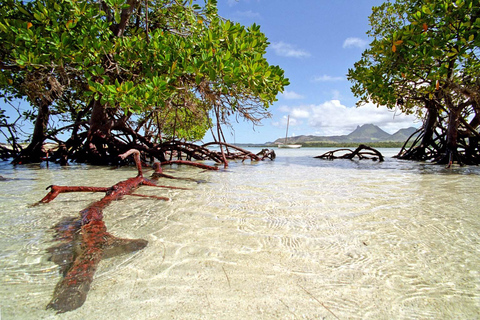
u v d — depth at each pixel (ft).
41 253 6.07
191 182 16.56
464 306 4.27
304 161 39.27
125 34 26.76
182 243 6.74
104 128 28.94
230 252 6.25
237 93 22.08
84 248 6.31
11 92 28.19
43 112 31.86
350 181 17.15
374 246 6.57
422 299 4.46
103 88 17.52
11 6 19.17
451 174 21.57
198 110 28.48
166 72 19.65
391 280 5.05
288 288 4.81
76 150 31.60
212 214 9.26
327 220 8.60
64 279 5.00
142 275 5.22
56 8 17.81
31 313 4.07
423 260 5.82
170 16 26.55
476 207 10.15
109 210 9.74
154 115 33.71
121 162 27.68
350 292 4.67
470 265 5.57
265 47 23.16
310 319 4.02
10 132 36.14
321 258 5.95
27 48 16.93
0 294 4.52
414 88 30.91
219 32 20.06
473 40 21.54
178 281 5.02
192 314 4.11
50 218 8.59
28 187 14.29
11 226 7.80
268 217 8.93
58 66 17.72
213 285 4.90
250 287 4.83
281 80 21.44
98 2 21.48
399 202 11.01
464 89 24.91
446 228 7.79
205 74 19.65
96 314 4.09
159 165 17.87
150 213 9.34
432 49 22.52
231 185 15.35
